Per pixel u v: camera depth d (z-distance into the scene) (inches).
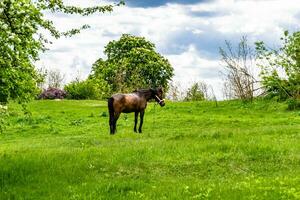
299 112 1663.4
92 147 1000.9
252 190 589.3
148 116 1806.1
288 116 1624.0
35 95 717.3
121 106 1320.1
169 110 1961.1
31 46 670.5
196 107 2010.3
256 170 750.5
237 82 2037.4
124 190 636.7
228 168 768.3
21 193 639.8
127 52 3654.0
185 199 569.9
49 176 718.5
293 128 1141.1
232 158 812.0
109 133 1378.0
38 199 613.0
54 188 658.2
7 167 765.3
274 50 1852.9
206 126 1483.8
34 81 707.4
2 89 674.2
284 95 1924.2
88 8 746.8
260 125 1437.0
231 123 1518.2
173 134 1211.2
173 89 2839.6
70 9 737.6
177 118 1701.5
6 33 650.8
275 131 1099.9
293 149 852.0
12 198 625.3
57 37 733.3
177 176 735.1
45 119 1770.4
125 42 3742.6
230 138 1007.6
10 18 657.0
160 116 1780.3
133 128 1498.5
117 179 708.0
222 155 827.4
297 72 1825.8
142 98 1359.5
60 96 2876.5
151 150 879.7
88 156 856.9
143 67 3521.2
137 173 755.4
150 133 1285.7
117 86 3004.4
